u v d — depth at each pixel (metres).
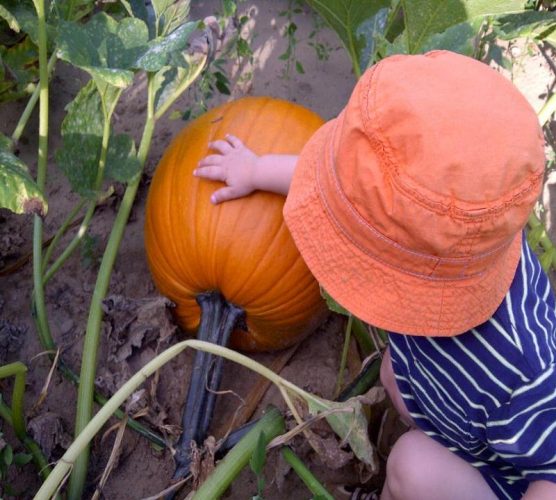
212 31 2.05
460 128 1.00
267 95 2.40
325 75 2.47
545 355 1.25
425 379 1.37
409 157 1.02
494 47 2.22
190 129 1.78
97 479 1.65
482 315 1.20
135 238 2.08
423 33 1.85
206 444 1.54
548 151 2.27
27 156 2.20
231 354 1.47
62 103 2.31
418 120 1.01
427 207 1.02
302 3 2.62
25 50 2.13
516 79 2.45
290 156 1.60
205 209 1.63
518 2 1.76
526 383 1.23
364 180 1.08
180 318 1.83
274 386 1.89
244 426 1.65
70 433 1.71
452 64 1.07
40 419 1.65
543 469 1.24
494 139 1.00
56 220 2.10
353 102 1.11
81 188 1.73
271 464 1.74
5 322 1.88
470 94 1.03
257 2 2.62
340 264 1.20
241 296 1.68
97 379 1.70
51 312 1.92
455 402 1.33
